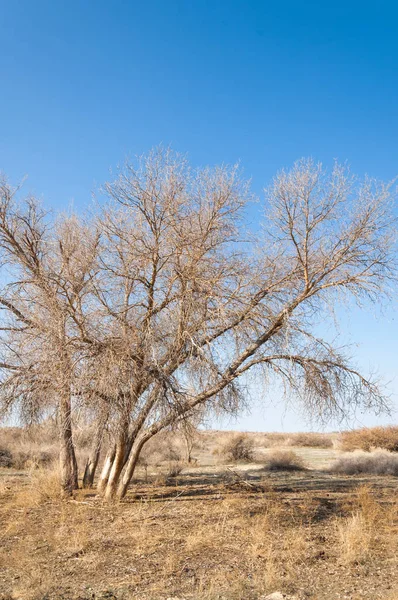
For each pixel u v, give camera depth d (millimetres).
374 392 12766
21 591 7289
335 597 7090
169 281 12789
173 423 12398
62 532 10547
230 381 12820
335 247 12602
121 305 12344
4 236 14414
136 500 14031
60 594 7195
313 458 31406
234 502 13148
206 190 13141
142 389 12055
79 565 8523
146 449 26438
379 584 7574
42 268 13461
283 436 45656
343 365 12906
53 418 13461
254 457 28812
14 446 24969
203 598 6965
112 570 8266
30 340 12586
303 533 10273
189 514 12141
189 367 12141
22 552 9148
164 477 19719
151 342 11742
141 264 12977
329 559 8758
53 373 11844
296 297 12938
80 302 12289
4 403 13242
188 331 12180
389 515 11680
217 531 10477
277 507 12352
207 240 12953
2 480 18375
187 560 8742
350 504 13523
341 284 12438
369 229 12328
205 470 23656
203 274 12734
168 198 12906
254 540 9742
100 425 11695
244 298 12805
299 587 7480
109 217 13242
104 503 13508
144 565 8492
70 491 14914
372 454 29500
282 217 12656
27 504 13633
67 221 14516
